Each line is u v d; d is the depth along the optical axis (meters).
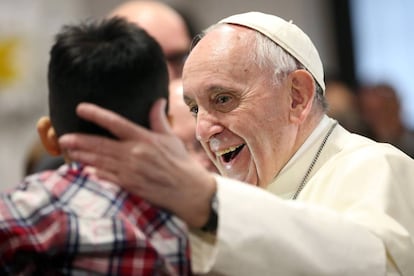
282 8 18.27
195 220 5.28
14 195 5.03
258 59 6.67
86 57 5.00
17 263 4.93
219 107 6.67
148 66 5.05
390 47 18.28
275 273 5.54
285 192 6.93
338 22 18.48
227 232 5.43
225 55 6.64
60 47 5.07
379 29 18.34
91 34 5.10
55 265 4.88
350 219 6.14
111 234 4.84
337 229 5.82
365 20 18.42
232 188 5.55
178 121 8.45
